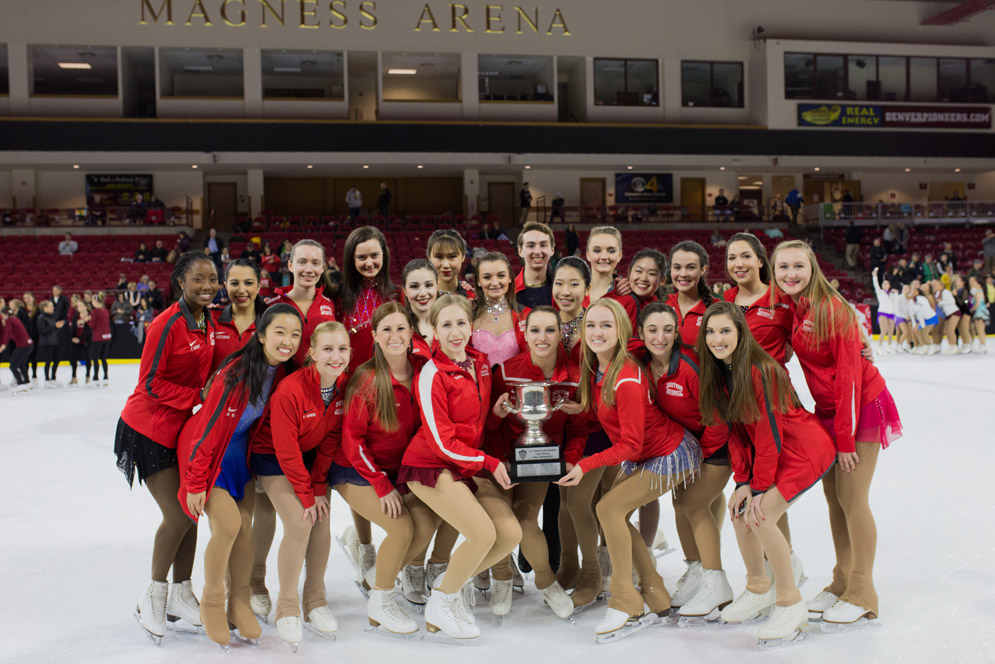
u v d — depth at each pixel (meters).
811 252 3.30
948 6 28.11
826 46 27.00
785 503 3.10
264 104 24.86
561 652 3.04
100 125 23.42
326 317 3.71
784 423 3.13
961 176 30.30
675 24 27.02
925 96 27.91
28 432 8.48
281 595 3.16
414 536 3.38
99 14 24.05
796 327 3.37
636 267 3.91
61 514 5.18
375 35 25.22
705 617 3.30
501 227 27.47
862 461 3.24
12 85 23.94
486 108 26.06
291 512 3.16
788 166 27.72
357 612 3.52
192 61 26.02
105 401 11.11
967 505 4.97
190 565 3.34
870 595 3.19
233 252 21.69
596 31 26.55
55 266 20.41
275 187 27.25
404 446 3.34
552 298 4.04
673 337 3.34
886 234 24.28
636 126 25.72
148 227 23.55
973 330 19.38
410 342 3.29
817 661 2.90
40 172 25.23
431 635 3.17
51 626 3.36
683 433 3.32
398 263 21.88
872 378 3.30
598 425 3.60
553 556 3.87
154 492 3.22
